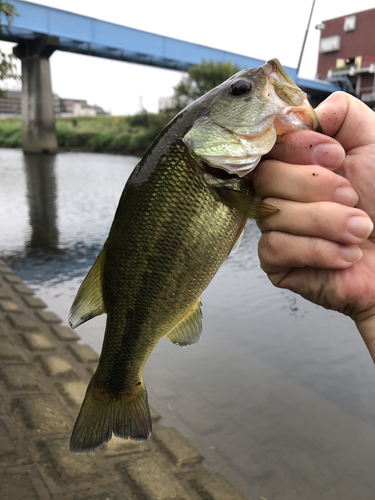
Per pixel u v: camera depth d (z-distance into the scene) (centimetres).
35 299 100
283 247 21
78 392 60
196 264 24
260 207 22
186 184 24
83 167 488
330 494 46
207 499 43
